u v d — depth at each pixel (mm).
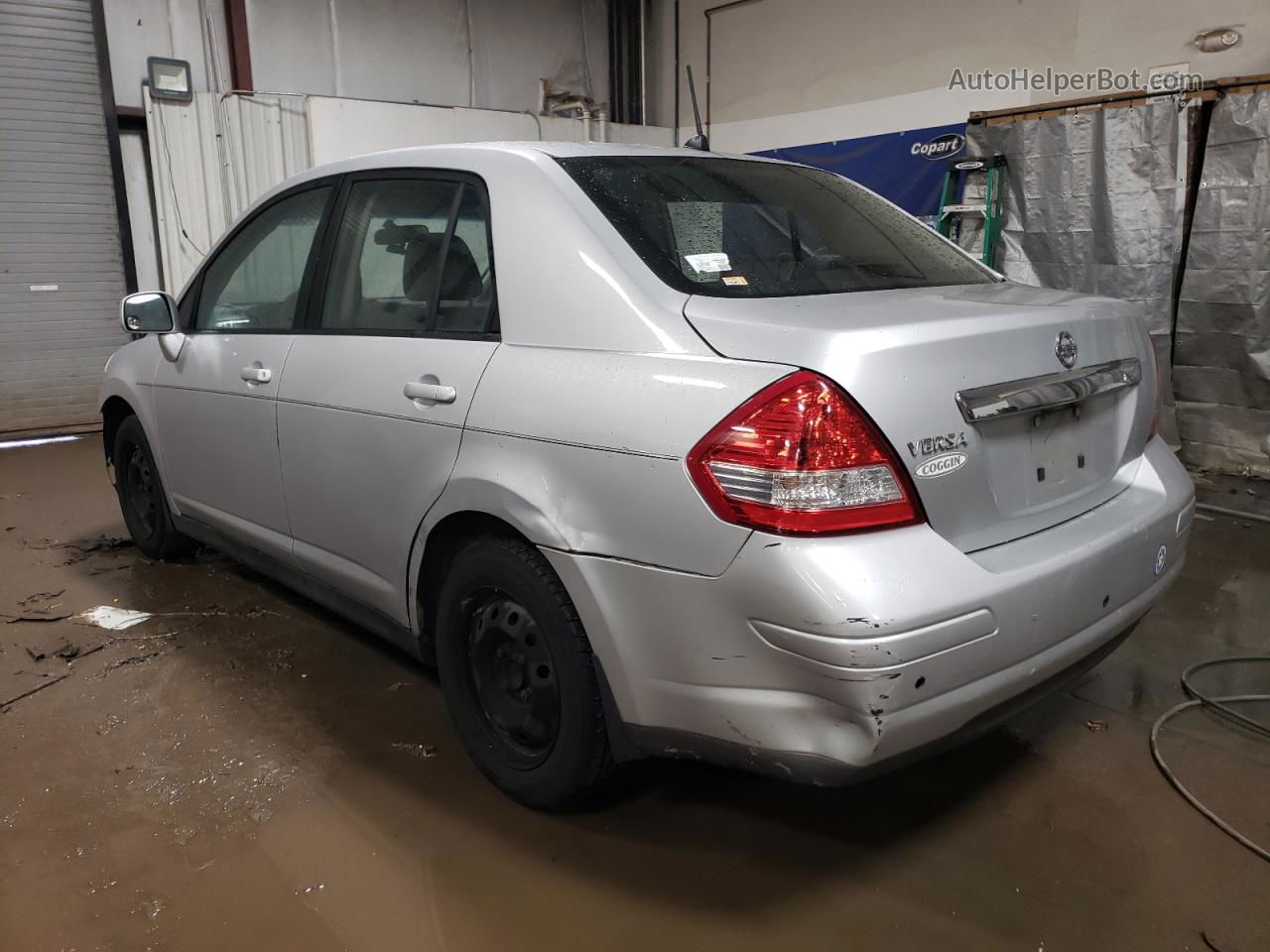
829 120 8789
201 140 8125
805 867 2047
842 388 1632
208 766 2469
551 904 1933
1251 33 5934
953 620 1617
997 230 6426
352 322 2654
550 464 1947
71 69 7547
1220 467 5742
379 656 3137
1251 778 2357
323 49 8852
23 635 3338
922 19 7879
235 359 3061
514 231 2191
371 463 2461
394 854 2100
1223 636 3230
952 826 2186
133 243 8125
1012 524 1867
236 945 1826
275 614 3516
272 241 3080
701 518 1687
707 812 2248
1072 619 1871
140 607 3592
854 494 1612
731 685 1712
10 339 7629
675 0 10188
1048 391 1887
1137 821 2195
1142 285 5793
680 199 2246
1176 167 5578
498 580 2129
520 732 2227
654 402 1787
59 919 1896
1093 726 2631
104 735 2633
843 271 2207
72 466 6363
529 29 10070
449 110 8984
